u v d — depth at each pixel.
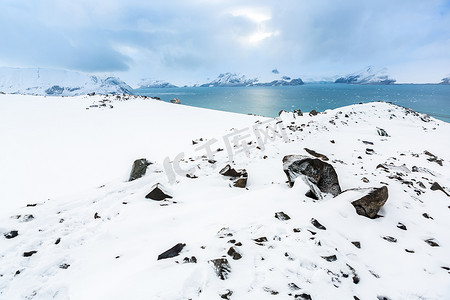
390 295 4.67
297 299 3.93
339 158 14.70
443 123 30.12
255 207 7.44
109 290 4.14
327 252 5.28
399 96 174.50
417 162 14.84
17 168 13.71
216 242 5.43
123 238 6.50
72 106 32.25
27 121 23.58
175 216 7.43
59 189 11.45
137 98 41.44
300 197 8.20
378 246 6.27
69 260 5.81
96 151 16.89
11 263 5.73
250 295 3.96
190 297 3.87
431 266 5.64
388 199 8.83
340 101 139.38
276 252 5.19
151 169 12.03
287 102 136.75
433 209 8.66
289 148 14.88
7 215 7.93
